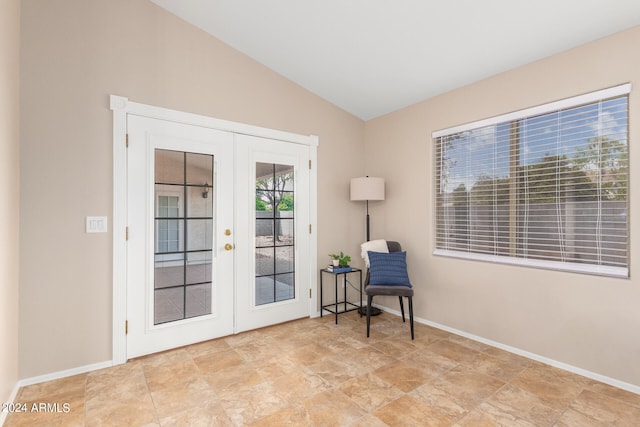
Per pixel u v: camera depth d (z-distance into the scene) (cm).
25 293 215
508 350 271
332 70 321
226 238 302
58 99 225
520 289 265
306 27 267
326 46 287
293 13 253
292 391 210
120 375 230
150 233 262
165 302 271
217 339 296
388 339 297
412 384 219
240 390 211
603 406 194
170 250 274
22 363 214
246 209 315
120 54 249
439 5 220
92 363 238
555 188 252
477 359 256
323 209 373
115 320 246
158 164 267
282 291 342
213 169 296
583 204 238
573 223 243
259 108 323
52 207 223
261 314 326
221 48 299
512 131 276
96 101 239
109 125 244
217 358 258
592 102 229
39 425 177
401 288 300
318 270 369
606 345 221
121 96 249
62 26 227
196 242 287
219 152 298
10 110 191
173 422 179
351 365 246
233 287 307
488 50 254
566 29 219
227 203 303
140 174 258
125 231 250
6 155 184
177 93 275
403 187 365
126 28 252
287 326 332
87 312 236
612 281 218
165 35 269
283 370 238
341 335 307
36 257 218
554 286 245
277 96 336
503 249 285
